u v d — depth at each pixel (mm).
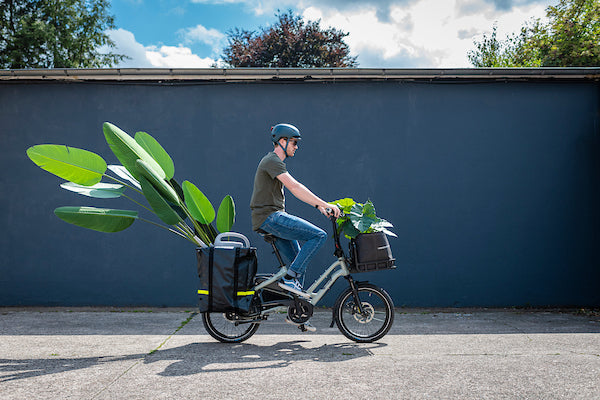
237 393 2607
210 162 5930
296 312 3764
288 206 5898
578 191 6016
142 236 5848
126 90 5922
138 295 5816
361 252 3783
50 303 5777
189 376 2924
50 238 5801
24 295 5770
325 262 5844
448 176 5988
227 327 3939
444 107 6012
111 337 4137
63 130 5875
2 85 5871
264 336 4199
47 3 18875
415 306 5887
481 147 6012
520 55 18172
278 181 3787
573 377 2912
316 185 5941
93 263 5812
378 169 5965
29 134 5859
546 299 5938
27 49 18328
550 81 6016
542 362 3270
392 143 5988
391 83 5984
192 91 5945
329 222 5883
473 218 5969
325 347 3748
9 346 3779
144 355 3475
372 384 2766
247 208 5910
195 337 4141
